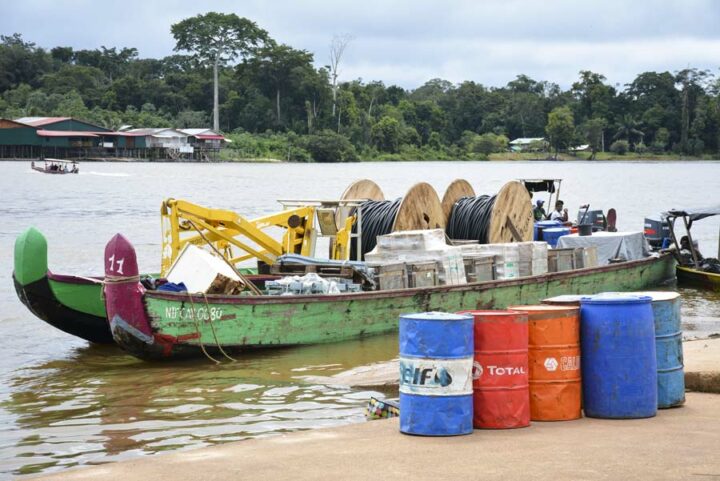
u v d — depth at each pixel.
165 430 15.68
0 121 170.75
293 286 24.03
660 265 35.00
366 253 28.53
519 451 11.17
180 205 25.91
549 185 43.62
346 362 21.77
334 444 11.91
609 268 31.95
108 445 14.81
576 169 175.88
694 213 35.81
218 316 22.12
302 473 10.54
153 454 14.26
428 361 12.05
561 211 43.81
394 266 25.94
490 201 33.16
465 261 28.09
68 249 46.59
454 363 12.04
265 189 101.69
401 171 156.38
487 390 12.34
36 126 172.75
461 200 34.06
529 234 34.59
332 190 100.19
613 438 11.73
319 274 25.77
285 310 23.09
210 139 187.62
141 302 21.17
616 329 12.84
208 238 26.92
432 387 12.05
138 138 181.12
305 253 28.34
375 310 24.78
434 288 25.98
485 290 27.39
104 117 197.50
